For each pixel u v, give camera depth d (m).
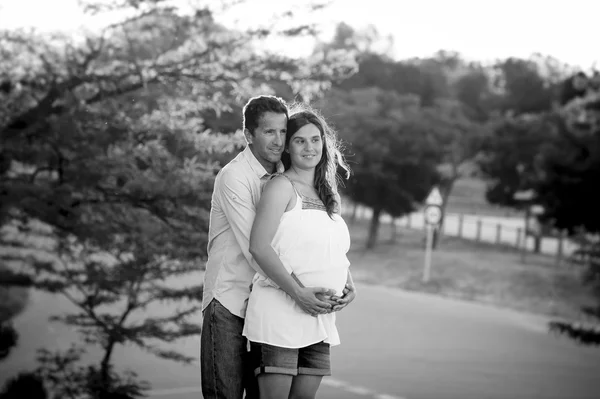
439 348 18.94
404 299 26.81
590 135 24.33
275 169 4.04
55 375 9.20
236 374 3.85
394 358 17.39
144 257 8.27
